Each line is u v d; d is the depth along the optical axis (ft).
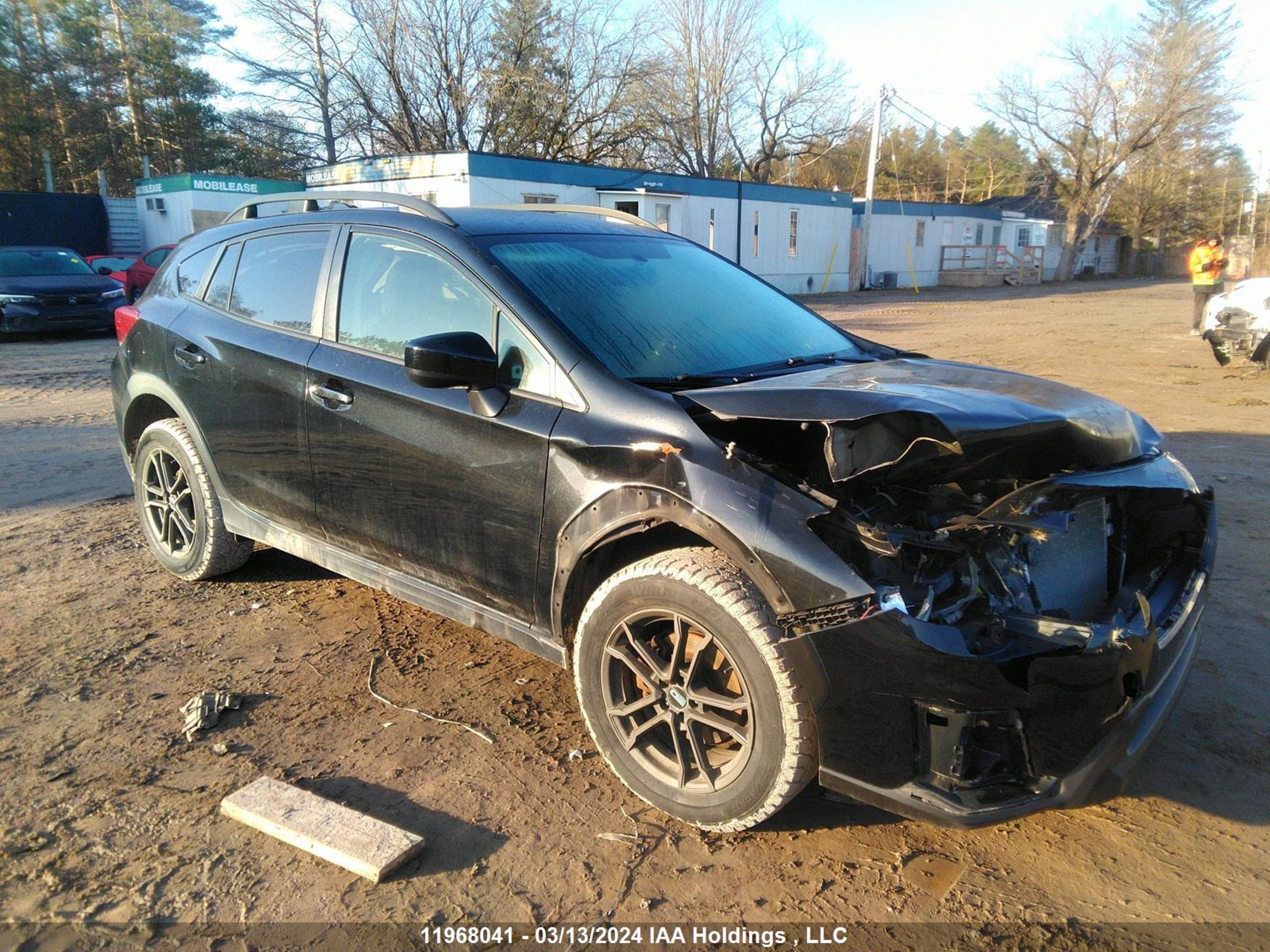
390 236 11.89
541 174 81.15
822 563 7.86
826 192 115.14
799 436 8.90
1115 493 9.53
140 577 15.74
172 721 11.03
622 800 9.59
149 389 14.96
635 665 9.16
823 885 8.38
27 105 120.57
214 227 15.37
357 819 8.98
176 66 134.62
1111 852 8.87
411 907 8.02
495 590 10.52
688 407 9.10
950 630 7.61
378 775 9.97
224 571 15.10
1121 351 46.62
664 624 9.18
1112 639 7.69
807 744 8.13
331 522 12.34
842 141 172.35
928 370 10.76
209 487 14.47
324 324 12.39
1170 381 36.17
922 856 8.80
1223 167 196.65
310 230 13.12
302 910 7.97
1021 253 161.89
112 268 75.10
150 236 98.78
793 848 8.89
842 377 10.07
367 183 82.69
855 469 8.02
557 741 10.70
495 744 10.61
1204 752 10.50
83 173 129.18
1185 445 25.13
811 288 116.47
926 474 8.46
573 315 10.41
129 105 133.39
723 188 99.71
